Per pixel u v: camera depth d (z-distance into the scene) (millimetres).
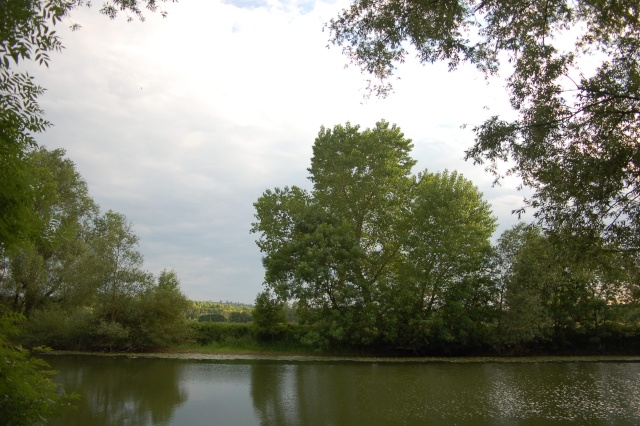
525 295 34438
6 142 5641
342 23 11820
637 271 12359
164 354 34062
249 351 36969
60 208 35938
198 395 19312
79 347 34188
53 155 37969
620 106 11633
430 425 14883
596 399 19016
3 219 5758
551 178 11930
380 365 30531
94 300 35281
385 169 38594
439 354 36969
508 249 36781
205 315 50656
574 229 11961
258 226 39969
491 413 16453
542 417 15922
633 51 11688
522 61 11797
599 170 11203
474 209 38438
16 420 5668
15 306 35469
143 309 34625
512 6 11000
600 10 10953
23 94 5789
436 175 40000
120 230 34844
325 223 36906
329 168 41094
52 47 5266
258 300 39062
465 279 35875
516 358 35875
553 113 11711
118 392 19578
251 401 18234
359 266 36312
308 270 34125
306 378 24328
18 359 6199
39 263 32938
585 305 38344
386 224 40969
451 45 11492
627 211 11578
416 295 35781
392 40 11617
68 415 15609
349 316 34719
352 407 17297
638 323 38906
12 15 4934
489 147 12375
